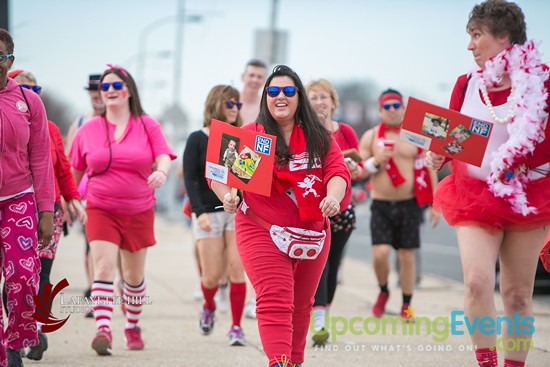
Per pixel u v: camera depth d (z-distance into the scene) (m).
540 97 10.16
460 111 10.89
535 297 23.20
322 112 15.88
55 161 13.70
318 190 10.52
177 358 13.84
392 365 13.23
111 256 14.34
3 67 10.75
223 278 19.42
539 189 10.46
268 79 10.87
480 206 10.39
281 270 10.41
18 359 10.95
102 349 13.96
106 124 14.71
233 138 10.49
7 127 10.73
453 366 13.13
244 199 10.71
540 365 12.83
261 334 10.34
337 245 16.34
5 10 21.48
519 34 10.38
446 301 21.58
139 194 14.49
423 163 18.14
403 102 18.48
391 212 18.30
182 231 62.19
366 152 18.72
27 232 10.88
